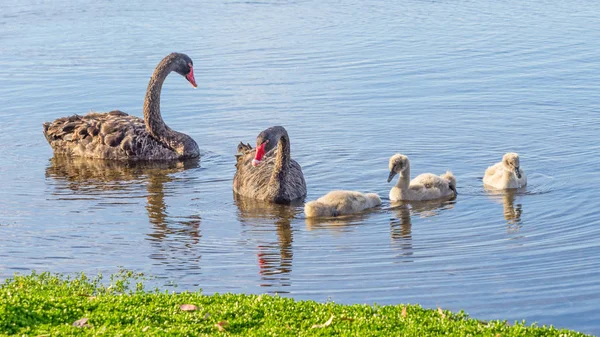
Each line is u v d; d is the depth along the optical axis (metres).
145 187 16.52
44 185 16.62
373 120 19.92
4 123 20.59
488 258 12.55
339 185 16.33
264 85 23.20
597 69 23.83
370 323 9.39
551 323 10.48
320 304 10.14
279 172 15.45
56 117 21.05
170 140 18.59
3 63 26.34
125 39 29.81
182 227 14.18
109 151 18.59
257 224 14.31
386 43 28.25
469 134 18.77
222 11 35.22
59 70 25.44
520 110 20.30
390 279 11.82
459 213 14.62
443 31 30.03
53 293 10.43
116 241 13.52
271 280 11.84
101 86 23.67
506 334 9.21
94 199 15.73
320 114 20.48
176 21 33.12
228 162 18.11
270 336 9.06
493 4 35.28
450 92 22.05
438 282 11.70
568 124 19.16
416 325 9.36
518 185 15.70
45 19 33.78
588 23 30.41
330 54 26.72
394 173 15.27
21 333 8.95
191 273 12.13
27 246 13.25
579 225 13.81
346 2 36.94
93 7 36.50
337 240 13.45
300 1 37.44
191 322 9.48
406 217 14.51
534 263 12.33
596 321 10.52
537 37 28.39
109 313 9.61
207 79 24.00
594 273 11.91
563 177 16.11
